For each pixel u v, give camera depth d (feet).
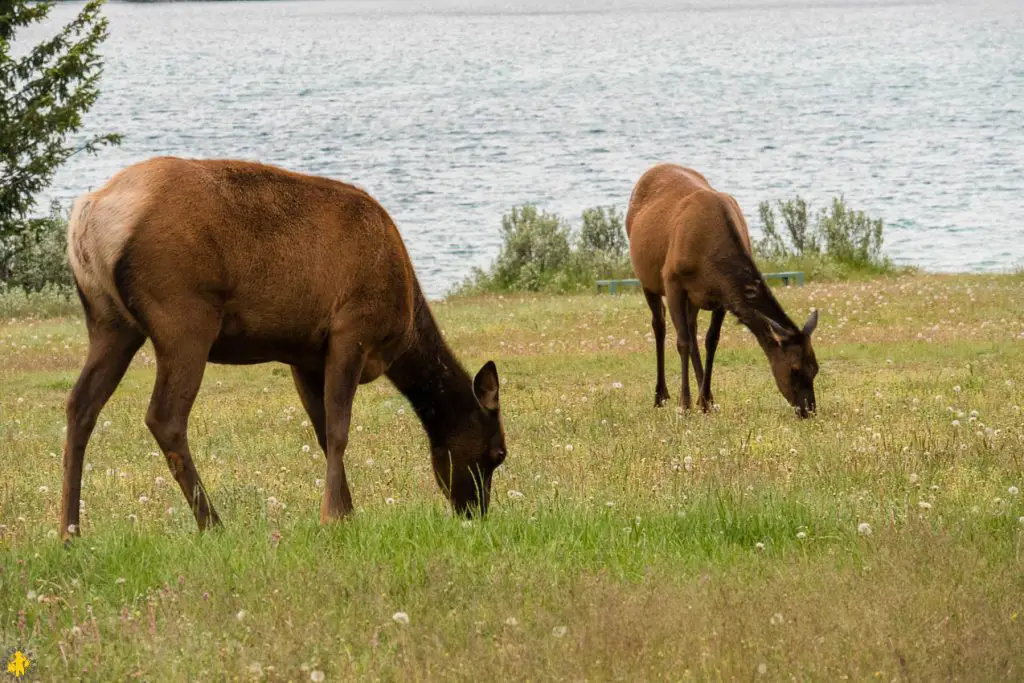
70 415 84.48
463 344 238.89
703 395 161.38
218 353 88.12
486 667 58.80
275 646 60.18
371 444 134.21
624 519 88.07
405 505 93.76
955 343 213.25
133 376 211.00
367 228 90.43
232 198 84.23
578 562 76.28
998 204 622.13
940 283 325.01
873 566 73.82
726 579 71.92
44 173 329.72
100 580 74.90
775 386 179.11
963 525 83.56
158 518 91.66
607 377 194.39
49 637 64.03
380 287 90.79
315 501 101.96
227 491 100.94
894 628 63.26
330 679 58.23
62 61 330.54
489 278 397.80
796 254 401.70
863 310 266.98
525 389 182.19
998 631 63.10
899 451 119.03
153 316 81.71
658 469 114.21
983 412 143.23
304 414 157.89
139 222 80.84
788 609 65.31
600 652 60.54
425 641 62.95
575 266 395.75
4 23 330.75
